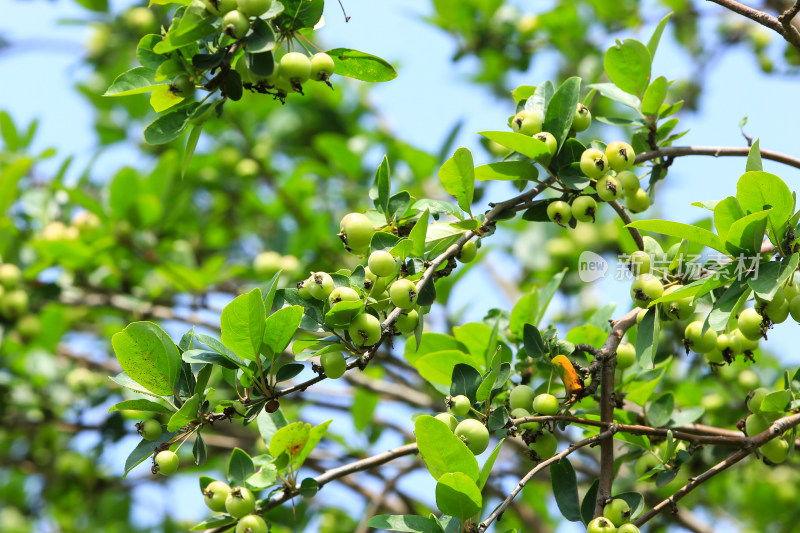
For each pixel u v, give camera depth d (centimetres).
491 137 441
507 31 1012
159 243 880
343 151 964
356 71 437
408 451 438
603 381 438
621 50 518
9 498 1056
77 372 899
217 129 1066
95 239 845
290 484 413
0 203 866
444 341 568
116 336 388
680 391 687
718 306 373
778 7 702
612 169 462
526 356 535
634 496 414
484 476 390
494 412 413
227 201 1048
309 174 1046
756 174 359
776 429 422
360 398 821
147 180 874
